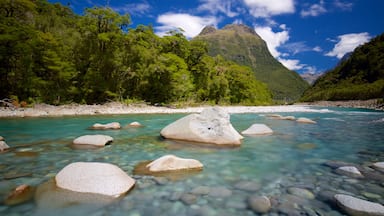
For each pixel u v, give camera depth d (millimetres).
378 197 4324
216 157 7152
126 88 34000
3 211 3623
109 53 31453
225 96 50719
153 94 36031
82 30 30422
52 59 25484
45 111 19891
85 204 3887
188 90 39750
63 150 7676
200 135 8930
